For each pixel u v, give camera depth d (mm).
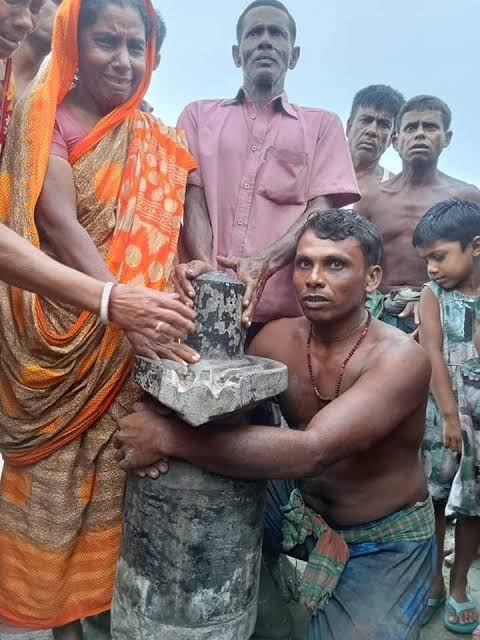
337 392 2090
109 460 2170
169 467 1812
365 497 2156
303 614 2703
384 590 2068
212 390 1581
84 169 2088
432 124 3934
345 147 2793
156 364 1696
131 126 2219
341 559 2143
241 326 1910
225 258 2324
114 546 2221
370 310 3734
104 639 2439
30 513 2146
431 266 2926
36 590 2166
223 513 1818
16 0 1922
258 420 2016
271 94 2779
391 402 1882
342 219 1984
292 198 2688
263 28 2732
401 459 2143
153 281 2146
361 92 4609
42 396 2043
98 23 2035
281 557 2859
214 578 1839
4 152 2072
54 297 1729
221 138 2748
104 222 2105
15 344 2029
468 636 2705
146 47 2223
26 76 2840
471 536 2727
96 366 2041
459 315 2904
